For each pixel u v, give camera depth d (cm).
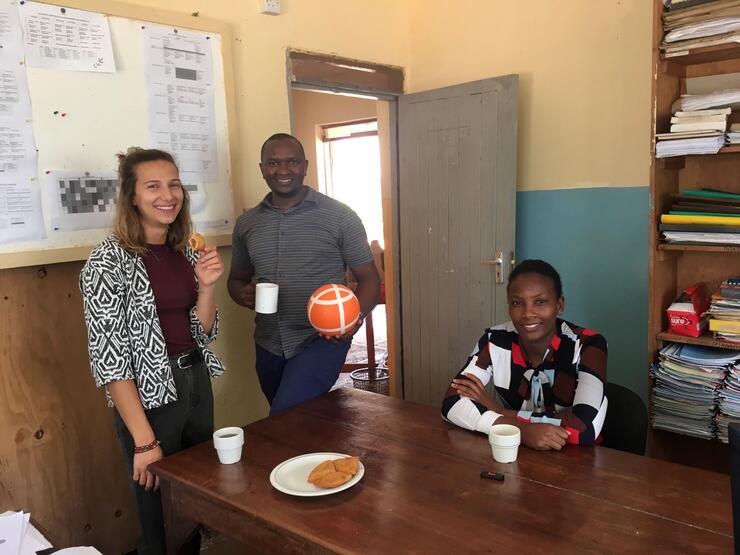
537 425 154
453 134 342
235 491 137
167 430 191
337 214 242
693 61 244
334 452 157
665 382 244
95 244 231
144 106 244
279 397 221
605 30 291
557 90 311
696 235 230
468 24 342
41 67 215
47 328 223
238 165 280
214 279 190
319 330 204
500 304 334
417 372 382
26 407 219
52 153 219
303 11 308
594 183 303
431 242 361
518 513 122
